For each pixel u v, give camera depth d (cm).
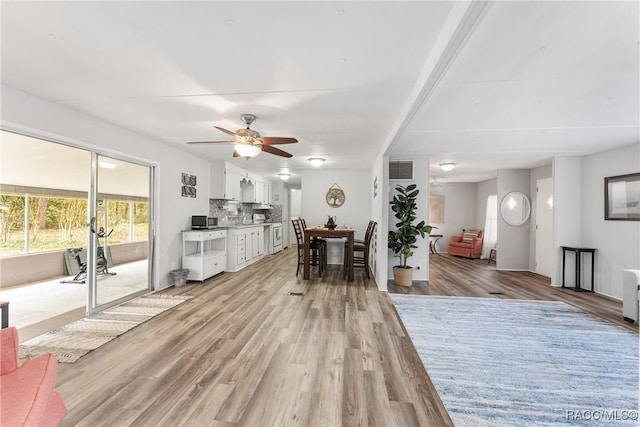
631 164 405
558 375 215
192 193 517
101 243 374
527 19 148
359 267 607
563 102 259
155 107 288
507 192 624
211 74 220
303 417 166
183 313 333
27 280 471
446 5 144
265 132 372
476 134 362
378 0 140
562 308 367
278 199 937
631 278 320
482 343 265
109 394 184
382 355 240
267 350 245
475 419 168
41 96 262
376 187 533
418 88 222
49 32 169
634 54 181
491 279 532
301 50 187
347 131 365
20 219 466
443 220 865
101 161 348
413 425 162
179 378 203
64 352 238
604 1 135
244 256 619
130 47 185
